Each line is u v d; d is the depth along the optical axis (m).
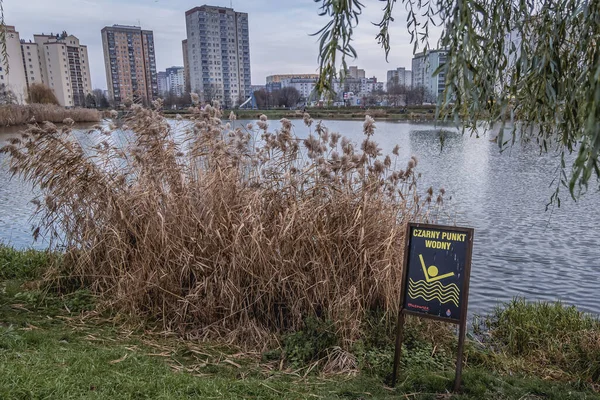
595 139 1.40
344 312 4.15
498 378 3.69
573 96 2.11
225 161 4.98
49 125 5.12
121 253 4.86
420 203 5.29
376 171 4.90
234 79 101.75
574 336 4.72
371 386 3.44
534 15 2.38
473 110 2.01
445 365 4.01
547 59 2.14
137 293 4.59
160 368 3.33
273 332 4.32
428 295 3.34
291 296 4.40
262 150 5.21
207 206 4.65
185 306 4.39
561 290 7.09
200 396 2.89
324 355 3.95
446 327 4.70
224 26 98.06
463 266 3.22
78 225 5.16
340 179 4.88
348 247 4.54
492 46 2.22
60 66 90.00
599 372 4.12
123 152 5.40
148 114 5.30
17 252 6.05
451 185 15.72
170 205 4.72
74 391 2.71
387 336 4.23
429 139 30.58
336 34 1.86
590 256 8.66
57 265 5.15
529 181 16.39
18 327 3.91
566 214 11.73
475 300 6.64
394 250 4.47
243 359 3.85
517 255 8.75
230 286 4.37
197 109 5.43
